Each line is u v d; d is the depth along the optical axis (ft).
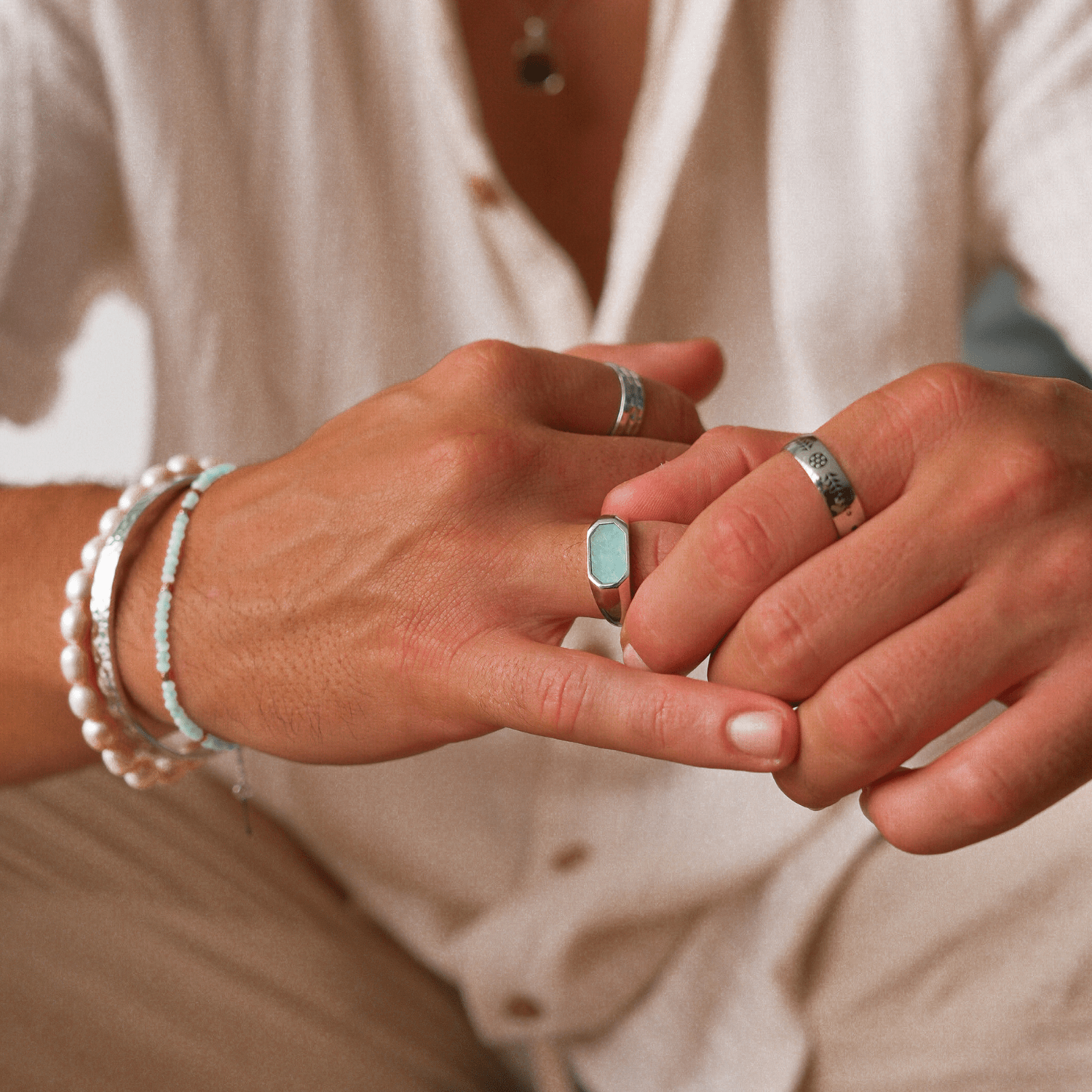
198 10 1.61
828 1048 1.43
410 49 1.63
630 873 1.50
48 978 1.37
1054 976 1.34
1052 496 1.07
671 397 1.27
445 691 1.14
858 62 1.60
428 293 1.71
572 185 1.70
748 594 1.08
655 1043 1.48
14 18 1.55
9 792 1.53
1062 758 1.05
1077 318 1.54
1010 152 1.59
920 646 1.06
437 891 1.63
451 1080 1.50
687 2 1.52
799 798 1.11
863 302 1.62
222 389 1.65
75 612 1.23
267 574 1.20
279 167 1.66
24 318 1.61
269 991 1.46
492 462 1.16
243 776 1.31
